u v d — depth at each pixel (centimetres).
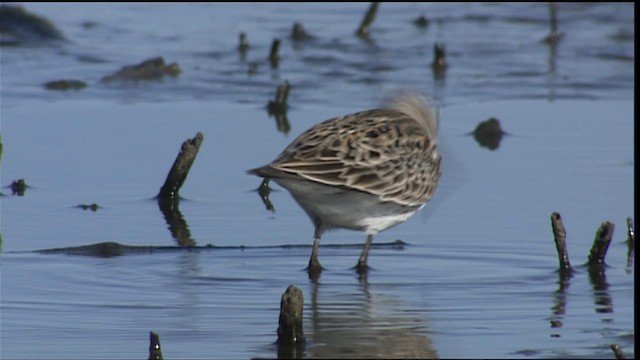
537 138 1816
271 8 2733
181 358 1045
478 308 1174
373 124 1269
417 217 1480
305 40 2436
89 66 2219
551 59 2298
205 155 1734
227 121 1895
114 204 1538
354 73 2198
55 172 1655
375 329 1117
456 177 1627
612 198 1530
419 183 1287
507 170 1656
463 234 1420
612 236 1351
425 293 1227
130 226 1454
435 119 1391
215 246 1377
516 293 1221
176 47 2364
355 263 1332
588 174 1633
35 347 1070
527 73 2205
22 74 2147
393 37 2469
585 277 1269
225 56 2308
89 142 1784
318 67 2241
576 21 2594
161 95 2048
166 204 1543
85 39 2405
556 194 1551
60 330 1113
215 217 1496
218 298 1212
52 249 1356
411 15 2672
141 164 1692
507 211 1492
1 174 1645
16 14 2414
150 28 2517
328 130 1246
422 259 1342
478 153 1739
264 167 1175
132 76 2152
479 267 1312
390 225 1286
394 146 1255
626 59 2295
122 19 2586
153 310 1170
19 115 1909
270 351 1063
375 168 1228
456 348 1062
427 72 2206
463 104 2009
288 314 1070
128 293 1220
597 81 2147
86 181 1622
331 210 1241
